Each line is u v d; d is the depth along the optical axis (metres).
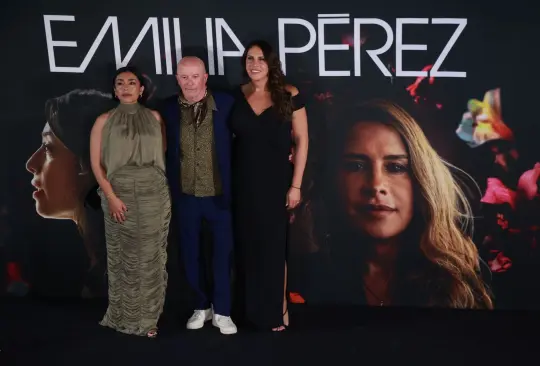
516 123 4.41
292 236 4.70
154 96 4.62
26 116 4.73
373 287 4.71
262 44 4.11
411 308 4.68
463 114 4.44
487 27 4.33
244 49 4.50
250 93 4.23
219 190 4.27
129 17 4.54
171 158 4.28
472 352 4.08
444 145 4.48
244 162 4.23
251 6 4.46
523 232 4.52
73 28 4.59
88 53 4.61
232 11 4.47
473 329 4.37
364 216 4.62
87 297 4.89
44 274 4.89
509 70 4.36
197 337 4.34
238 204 4.31
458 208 4.54
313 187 4.63
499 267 4.58
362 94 4.49
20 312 4.71
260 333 4.38
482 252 4.57
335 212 4.64
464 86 4.41
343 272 4.71
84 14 4.56
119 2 4.53
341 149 4.57
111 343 4.27
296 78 4.51
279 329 4.40
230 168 4.30
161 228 4.36
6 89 4.70
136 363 4.02
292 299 4.79
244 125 4.17
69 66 4.64
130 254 4.33
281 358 4.05
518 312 4.59
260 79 4.14
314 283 4.75
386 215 4.60
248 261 4.36
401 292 4.69
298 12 4.43
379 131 4.52
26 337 4.36
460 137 4.46
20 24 4.61
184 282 4.81
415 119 4.48
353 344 4.20
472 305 4.64
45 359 4.07
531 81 4.36
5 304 4.82
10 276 4.88
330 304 4.76
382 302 4.72
